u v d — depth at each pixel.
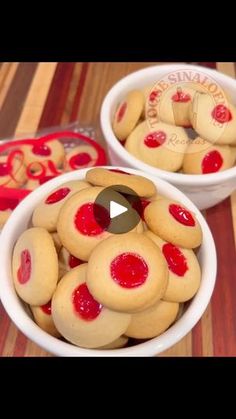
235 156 0.49
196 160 0.47
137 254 0.36
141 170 0.45
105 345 0.37
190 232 0.39
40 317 0.38
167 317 0.38
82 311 0.37
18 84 0.63
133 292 0.35
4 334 0.45
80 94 0.62
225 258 0.50
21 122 0.58
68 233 0.38
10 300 0.38
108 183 0.40
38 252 0.37
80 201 0.39
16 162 0.53
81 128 0.58
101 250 0.36
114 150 0.47
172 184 0.45
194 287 0.39
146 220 0.40
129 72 0.65
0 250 0.40
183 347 0.45
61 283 0.38
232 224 0.52
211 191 0.47
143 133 0.49
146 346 0.36
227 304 0.47
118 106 0.51
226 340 0.45
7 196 0.50
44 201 0.42
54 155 0.54
